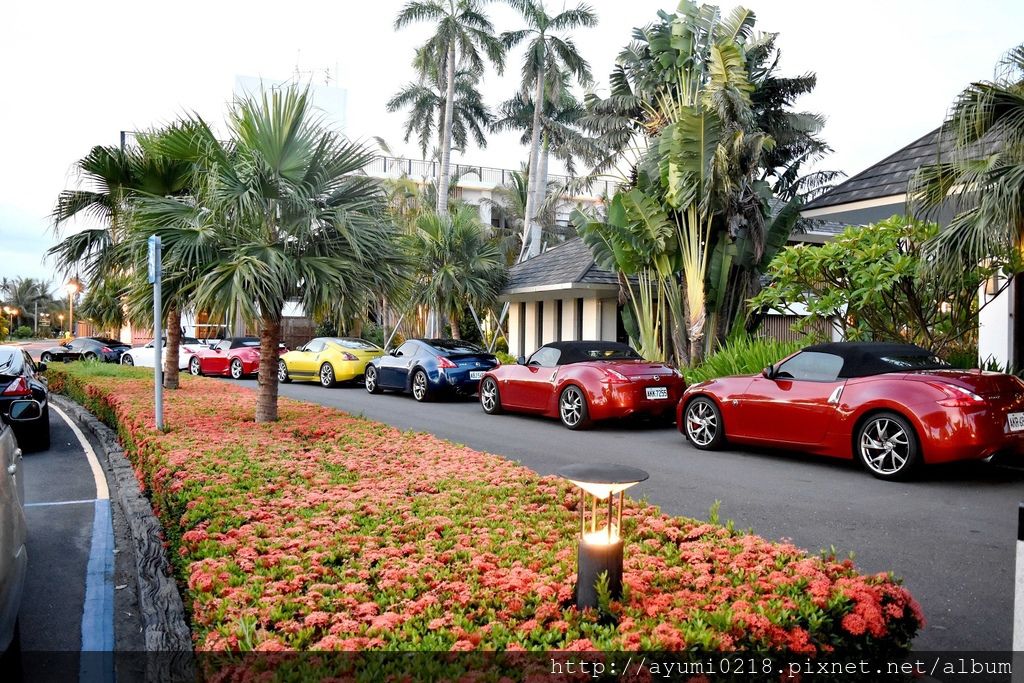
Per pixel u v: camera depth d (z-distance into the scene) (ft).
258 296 26.89
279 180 28.02
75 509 22.58
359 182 30.50
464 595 10.02
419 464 20.86
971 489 22.56
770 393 27.61
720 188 42.27
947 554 16.12
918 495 21.75
